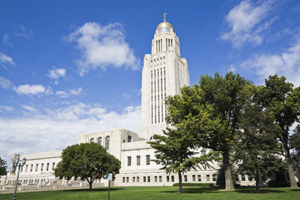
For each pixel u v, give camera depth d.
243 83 39.53
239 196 26.20
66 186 60.22
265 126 31.41
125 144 75.00
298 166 50.84
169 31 116.94
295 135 40.00
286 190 33.94
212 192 32.69
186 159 33.00
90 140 84.38
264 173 29.67
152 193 33.25
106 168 48.59
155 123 96.38
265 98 44.47
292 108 40.38
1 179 100.12
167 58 105.56
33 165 98.75
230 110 37.84
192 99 38.28
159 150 35.31
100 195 32.28
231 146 33.28
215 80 38.03
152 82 105.12
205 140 38.50
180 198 25.25
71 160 47.53
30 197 31.94
